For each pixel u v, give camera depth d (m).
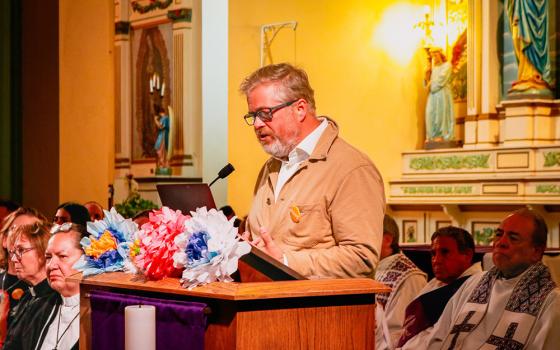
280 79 3.37
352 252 3.20
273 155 3.47
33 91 7.17
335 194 3.32
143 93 14.35
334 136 3.44
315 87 11.87
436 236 5.04
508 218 4.31
